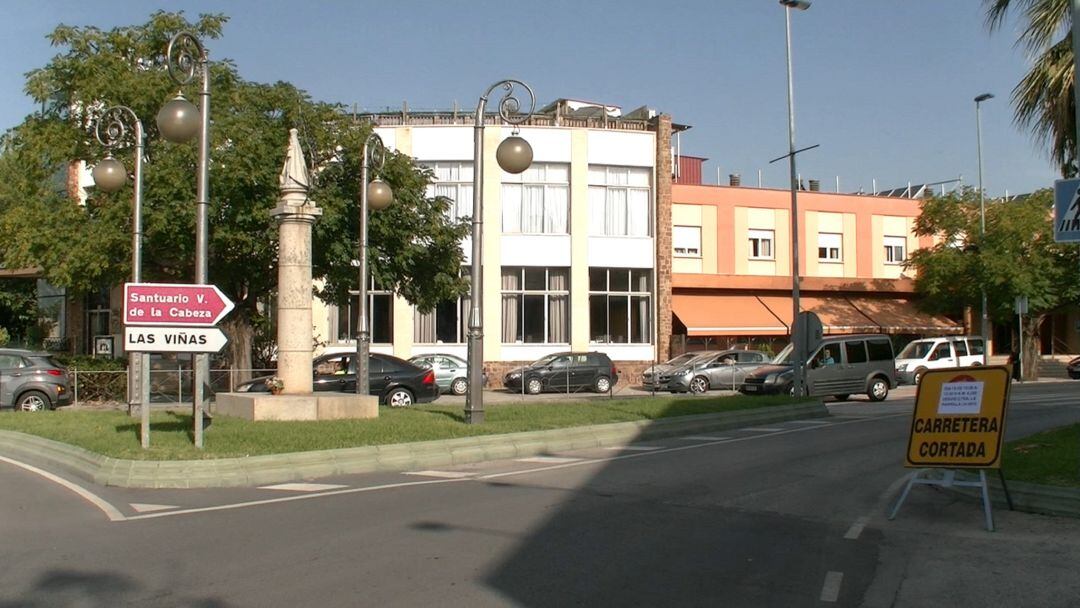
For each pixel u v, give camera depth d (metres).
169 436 13.88
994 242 38.22
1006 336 47.69
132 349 12.37
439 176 36.53
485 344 36.31
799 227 43.22
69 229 23.28
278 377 17.41
